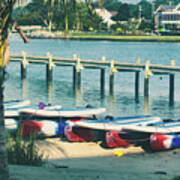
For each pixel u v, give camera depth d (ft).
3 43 24.67
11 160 39.99
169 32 476.95
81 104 103.76
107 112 93.91
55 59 137.08
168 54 274.57
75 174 35.47
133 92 122.83
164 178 36.40
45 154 52.29
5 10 24.38
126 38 468.34
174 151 56.54
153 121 63.93
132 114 92.17
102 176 35.65
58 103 104.88
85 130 59.36
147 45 394.93
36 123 61.05
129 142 57.52
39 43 433.48
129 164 48.75
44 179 31.60
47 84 138.51
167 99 111.34
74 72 131.85
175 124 61.67
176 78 150.20
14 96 114.42
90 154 53.67
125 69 115.55
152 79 150.92
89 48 345.72
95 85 136.67
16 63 216.95
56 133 62.59
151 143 55.52
